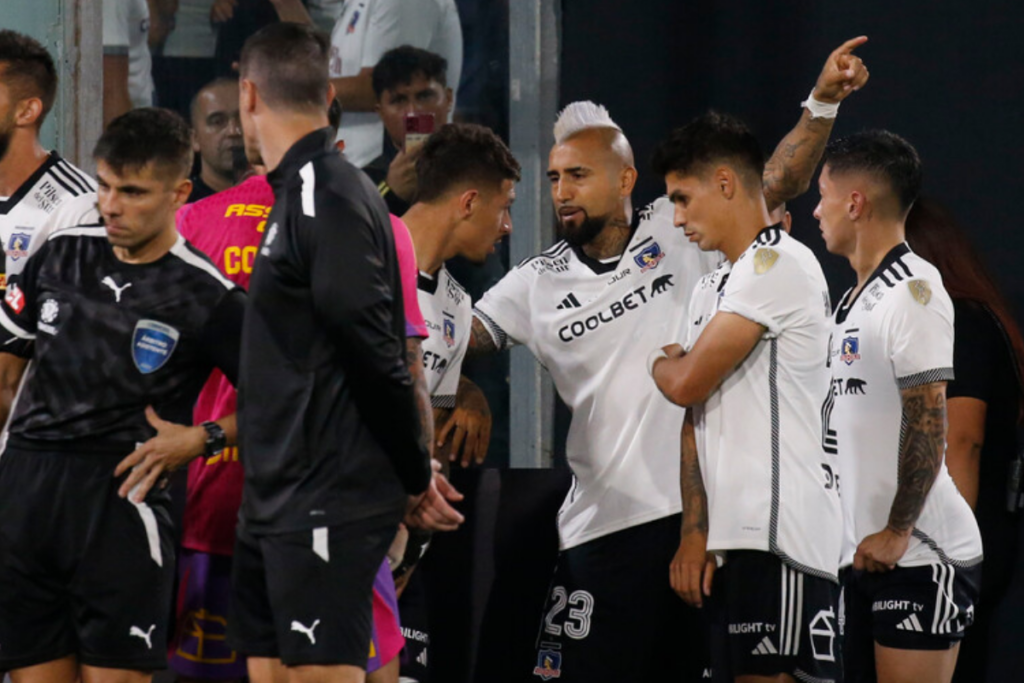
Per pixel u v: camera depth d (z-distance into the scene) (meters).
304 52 9.12
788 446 10.77
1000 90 15.95
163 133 9.52
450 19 16.31
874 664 12.88
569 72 16.91
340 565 8.62
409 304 10.27
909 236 14.26
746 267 10.81
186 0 15.62
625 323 12.85
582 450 12.99
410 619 13.20
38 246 11.08
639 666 12.76
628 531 12.71
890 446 12.41
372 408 8.60
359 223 8.54
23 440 9.80
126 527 9.65
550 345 13.11
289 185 8.81
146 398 9.71
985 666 14.50
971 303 13.85
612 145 12.84
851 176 12.67
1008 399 13.95
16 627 9.85
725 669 11.02
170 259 9.83
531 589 13.63
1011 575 14.19
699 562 11.13
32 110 12.27
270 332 8.75
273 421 8.71
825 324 11.00
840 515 11.12
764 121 16.83
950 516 12.46
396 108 16.11
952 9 16.11
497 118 16.53
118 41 15.42
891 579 12.38
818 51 16.59
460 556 13.58
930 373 11.94
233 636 9.18
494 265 16.53
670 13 16.92
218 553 10.59
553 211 16.64
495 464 16.56
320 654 8.55
